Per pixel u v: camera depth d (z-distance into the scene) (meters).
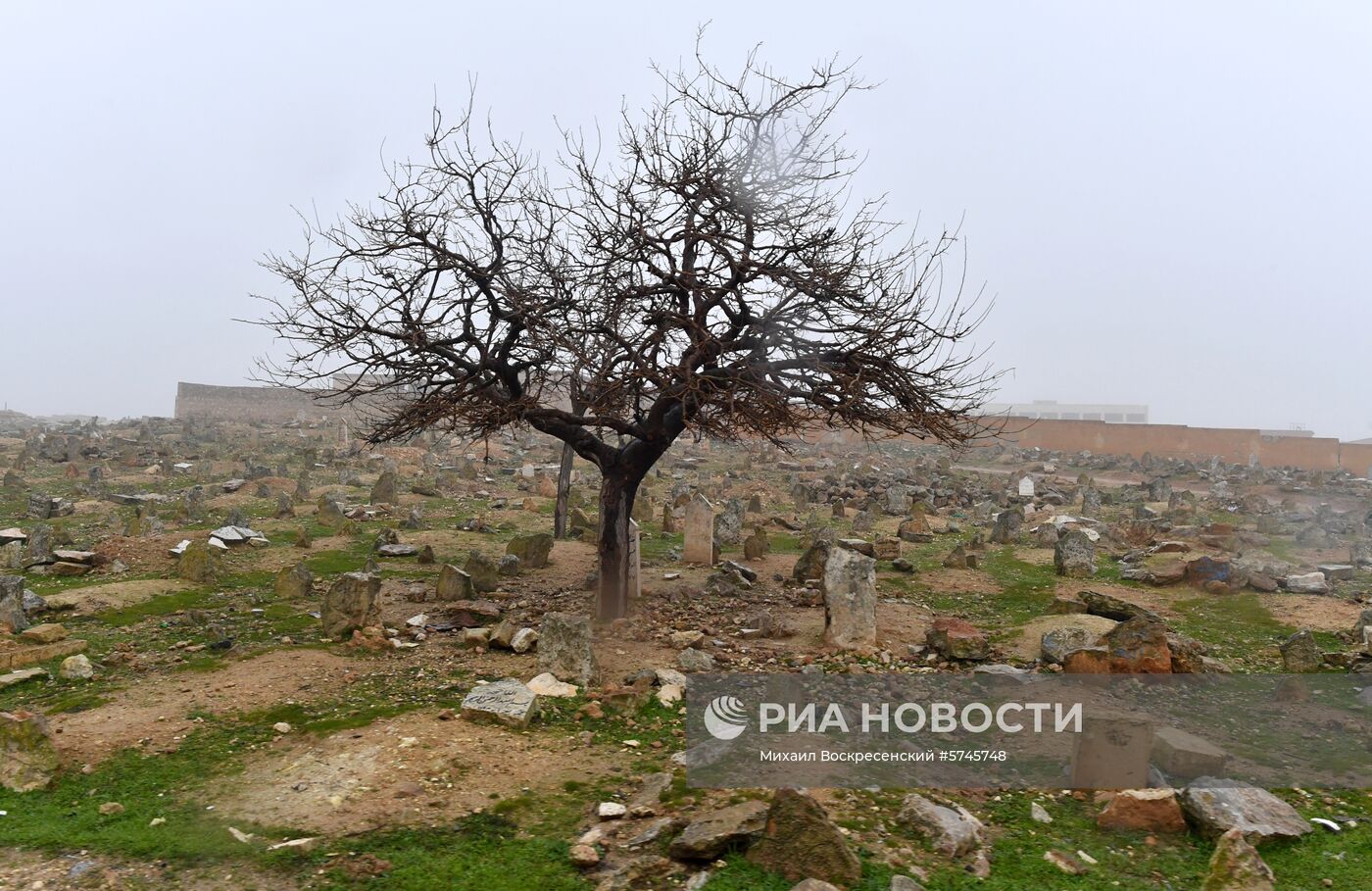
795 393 11.24
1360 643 11.48
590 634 9.10
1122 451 51.19
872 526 22.09
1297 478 39.53
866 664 9.96
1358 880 5.72
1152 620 9.69
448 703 8.49
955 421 11.74
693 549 16.62
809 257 11.61
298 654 10.09
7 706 8.64
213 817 6.30
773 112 11.66
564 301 11.50
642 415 12.80
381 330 11.26
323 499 20.34
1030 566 17.38
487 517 21.86
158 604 12.66
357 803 6.45
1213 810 6.30
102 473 26.41
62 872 5.59
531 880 5.55
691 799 6.58
